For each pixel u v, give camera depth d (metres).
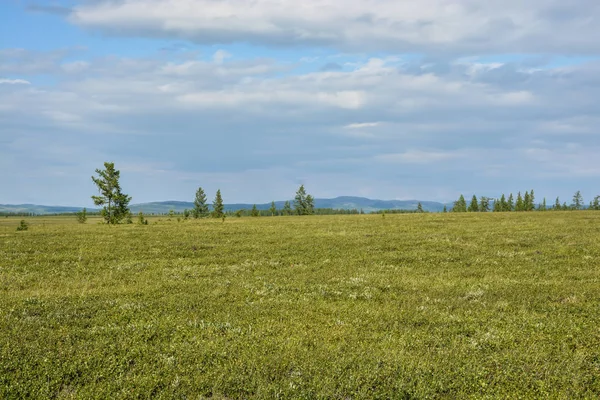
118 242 31.80
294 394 8.27
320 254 26.06
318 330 11.67
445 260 23.80
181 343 10.61
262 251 27.28
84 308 13.80
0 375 8.72
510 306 14.17
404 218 57.84
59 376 8.78
